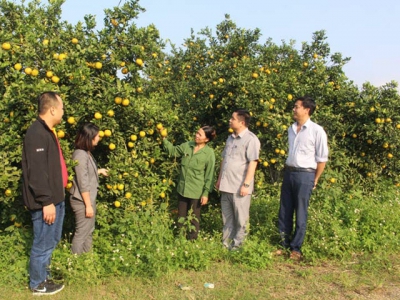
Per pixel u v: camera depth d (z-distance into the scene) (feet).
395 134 22.27
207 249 15.88
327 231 17.38
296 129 16.56
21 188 14.03
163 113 17.35
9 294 12.56
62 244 15.37
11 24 15.99
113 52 16.22
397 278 14.61
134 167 16.65
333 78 25.03
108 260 14.57
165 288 13.39
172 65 28.27
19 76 13.98
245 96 20.52
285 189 16.90
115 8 16.37
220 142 22.08
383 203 21.34
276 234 17.74
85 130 14.39
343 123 23.70
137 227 15.56
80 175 14.14
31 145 12.02
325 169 21.63
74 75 14.48
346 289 13.70
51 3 16.31
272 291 13.50
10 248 14.44
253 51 25.52
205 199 17.43
